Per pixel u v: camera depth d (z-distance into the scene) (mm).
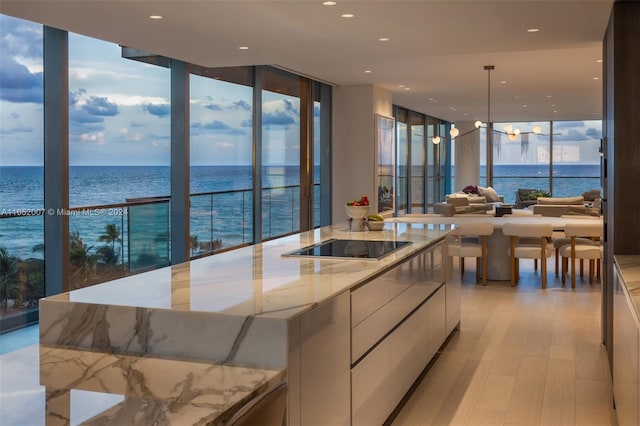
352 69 9570
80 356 2613
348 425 3311
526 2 4789
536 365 5184
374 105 11539
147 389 2115
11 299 6148
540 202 12516
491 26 5582
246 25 5523
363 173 11594
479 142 19547
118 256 7320
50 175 6340
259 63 7414
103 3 4781
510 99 13664
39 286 6398
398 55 6992
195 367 2449
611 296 4965
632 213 4750
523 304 7430
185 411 1880
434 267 5215
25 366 2436
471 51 6770
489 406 4324
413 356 4562
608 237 5234
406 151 16312
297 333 2641
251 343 2562
